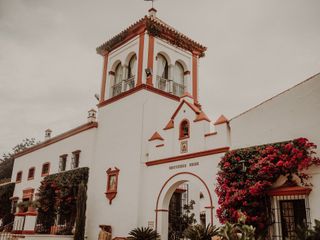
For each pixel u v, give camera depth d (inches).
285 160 465.4
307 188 448.5
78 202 736.3
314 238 358.0
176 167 647.8
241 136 551.5
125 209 713.0
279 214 473.4
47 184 927.7
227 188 511.8
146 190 696.4
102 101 887.7
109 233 706.2
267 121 524.7
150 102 770.2
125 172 745.0
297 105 496.7
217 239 448.5
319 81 480.7
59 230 844.6
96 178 824.9
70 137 984.3
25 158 1226.0
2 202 1218.0
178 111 683.4
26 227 799.1
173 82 853.2
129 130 768.3
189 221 749.9
